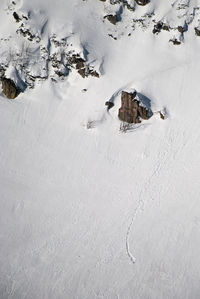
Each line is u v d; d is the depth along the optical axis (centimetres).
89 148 2980
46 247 2550
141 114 3077
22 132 3033
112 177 2861
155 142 2991
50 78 3256
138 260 2509
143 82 3194
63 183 2831
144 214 2709
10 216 2662
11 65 3216
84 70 3234
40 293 2369
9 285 2378
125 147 2981
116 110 3130
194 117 3086
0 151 2922
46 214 2686
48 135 3036
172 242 2586
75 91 3225
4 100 3183
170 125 3055
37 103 3178
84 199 2761
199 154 2938
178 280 2438
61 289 2389
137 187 2817
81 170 2888
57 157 2938
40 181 2833
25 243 2559
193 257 2525
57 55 3253
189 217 2689
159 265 2491
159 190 2806
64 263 2484
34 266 2464
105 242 2583
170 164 2902
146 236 2611
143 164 2908
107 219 2681
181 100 3159
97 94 3181
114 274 2452
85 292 2384
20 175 2845
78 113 3127
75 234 2611
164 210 2722
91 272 2453
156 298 2372
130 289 2397
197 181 2838
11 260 2480
